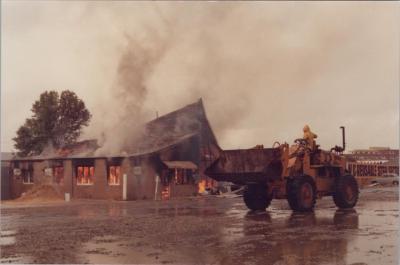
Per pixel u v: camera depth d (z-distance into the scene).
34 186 27.06
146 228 11.12
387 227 10.76
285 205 19.14
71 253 8.02
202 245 8.62
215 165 16.59
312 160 16.30
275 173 15.60
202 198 24.83
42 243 9.12
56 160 26.08
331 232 10.03
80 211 16.97
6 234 10.41
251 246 8.44
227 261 7.19
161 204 20.50
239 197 25.17
